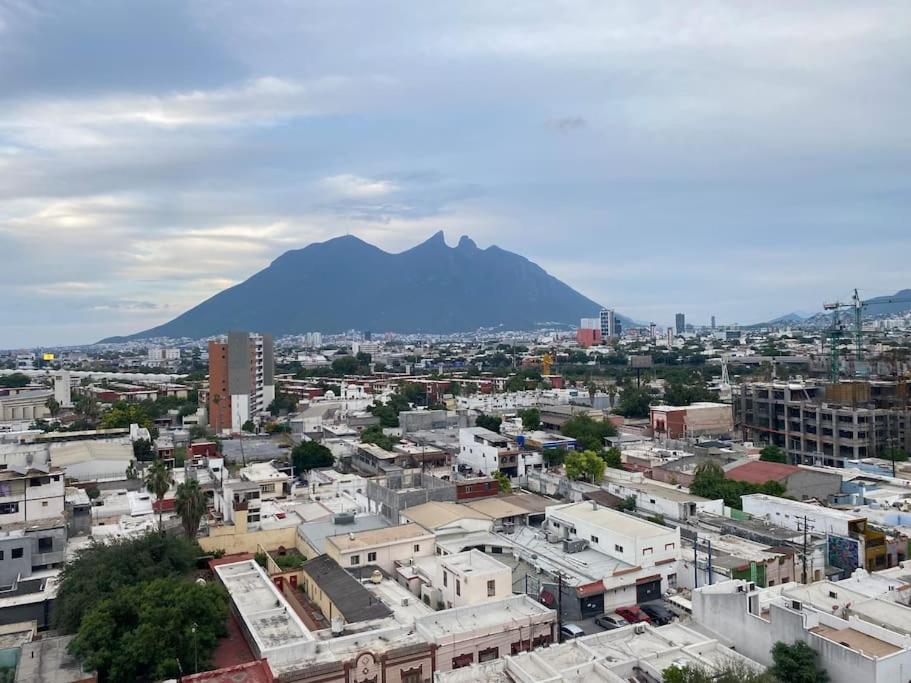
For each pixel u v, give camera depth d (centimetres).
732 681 4450
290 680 4825
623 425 19162
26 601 6644
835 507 10319
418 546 7644
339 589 6481
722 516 9469
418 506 8919
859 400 15400
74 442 14775
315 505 10050
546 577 7325
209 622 5450
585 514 8450
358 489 11150
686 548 8062
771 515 9175
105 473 12788
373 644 5397
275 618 5788
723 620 5438
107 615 5212
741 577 7262
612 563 7456
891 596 5906
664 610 6938
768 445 15112
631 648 5322
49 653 5212
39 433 16300
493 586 6388
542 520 9306
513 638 5712
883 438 14338
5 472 9019
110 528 9256
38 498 8900
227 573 6925
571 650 5281
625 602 7138
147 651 5000
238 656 5403
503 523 8912
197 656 5150
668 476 12056
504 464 12725
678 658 5044
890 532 8506
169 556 6875
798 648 4809
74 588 6262
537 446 14225
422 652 5297
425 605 6397
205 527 9419
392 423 19400
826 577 7675
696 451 13638
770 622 5084
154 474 8612
